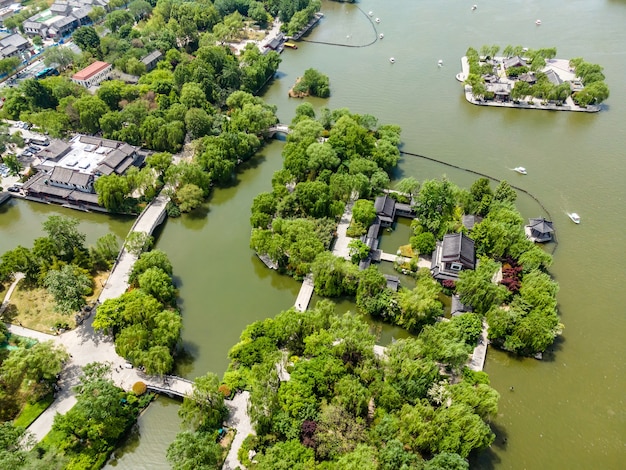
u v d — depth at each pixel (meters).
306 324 119.94
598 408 116.06
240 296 141.88
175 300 138.00
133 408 110.94
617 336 131.88
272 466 91.69
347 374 108.44
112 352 121.81
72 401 111.69
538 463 105.31
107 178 163.50
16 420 107.44
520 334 122.50
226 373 115.88
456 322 122.38
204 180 173.75
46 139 196.75
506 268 140.62
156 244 158.75
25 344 118.75
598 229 164.75
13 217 169.50
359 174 166.25
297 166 171.38
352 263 142.25
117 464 104.81
